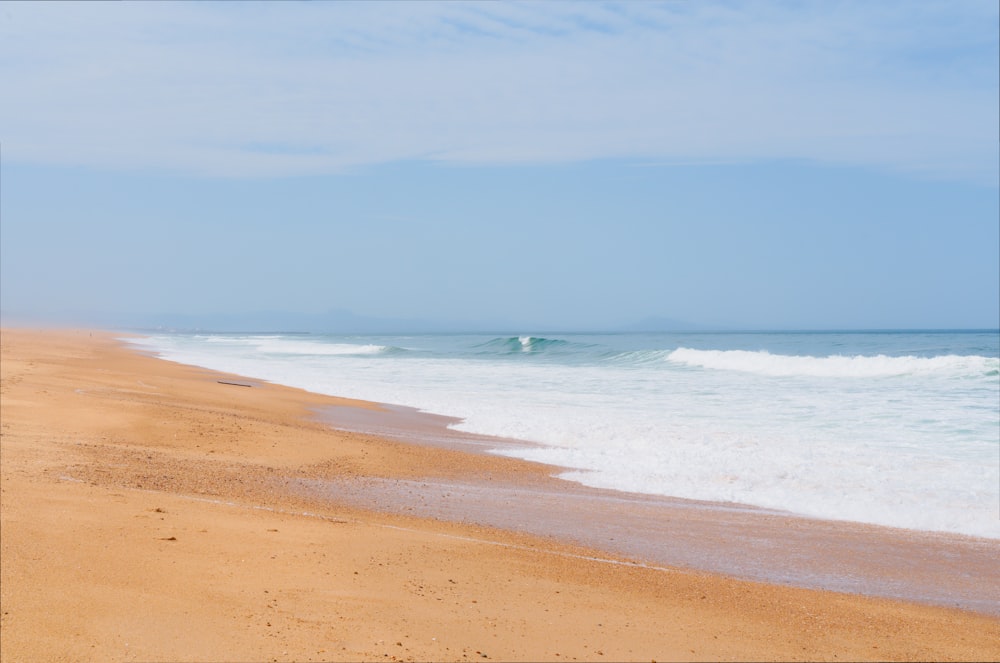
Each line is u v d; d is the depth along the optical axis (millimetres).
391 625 6648
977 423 20203
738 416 22000
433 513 11602
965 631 7711
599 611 7523
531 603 7574
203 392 25234
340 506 11539
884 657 6934
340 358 56812
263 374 38094
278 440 16766
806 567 9656
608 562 9422
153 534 8438
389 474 14477
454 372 40188
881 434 18859
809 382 31109
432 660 6023
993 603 8547
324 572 7820
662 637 6961
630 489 13805
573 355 57688
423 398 27219
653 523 11516
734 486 13938
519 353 63688
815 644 7117
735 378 33688
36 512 8766
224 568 7633
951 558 10086
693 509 12414
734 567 9570
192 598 6809
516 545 9930
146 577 7176
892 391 27266
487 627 6820
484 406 24891
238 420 18891
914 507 12430
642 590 8344
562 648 6508
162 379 29000
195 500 10453
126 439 14922
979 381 29531
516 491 13508
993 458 16000
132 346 68562
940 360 33844
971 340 90125
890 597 8680
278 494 11914
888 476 14438
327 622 6582
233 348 75250
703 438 18391
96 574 7113
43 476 10812
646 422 20969
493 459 16375
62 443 13711
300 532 9227
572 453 16984
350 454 16062
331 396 27562
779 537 10906
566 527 11156
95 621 6188
